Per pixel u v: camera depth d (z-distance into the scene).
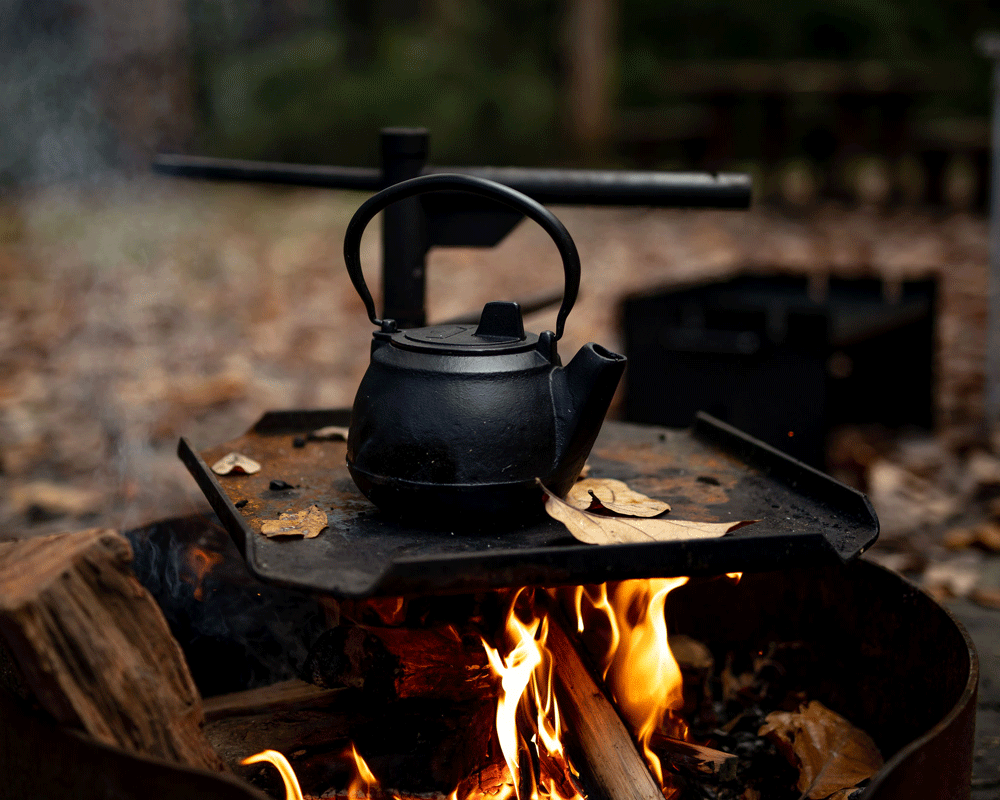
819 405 2.61
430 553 1.23
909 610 1.54
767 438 2.70
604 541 1.21
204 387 3.84
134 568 1.85
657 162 9.32
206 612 1.87
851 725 1.64
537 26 11.79
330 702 1.62
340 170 1.97
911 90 8.39
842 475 3.10
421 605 1.46
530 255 6.63
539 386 1.28
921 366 3.54
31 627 1.05
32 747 1.15
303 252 6.61
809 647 1.78
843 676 1.71
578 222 7.89
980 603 2.29
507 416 1.25
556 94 11.04
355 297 5.43
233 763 1.48
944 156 8.37
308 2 11.48
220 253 6.48
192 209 8.13
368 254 6.53
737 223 7.91
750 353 2.70
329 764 1.43
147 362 4.18
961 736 1.21
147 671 1.16
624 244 7.00
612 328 4.79
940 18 12.87
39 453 3.16
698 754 1.57
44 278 5.57
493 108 10.03
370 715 1.53
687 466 1.66
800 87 8.73
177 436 3.33
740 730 1.77
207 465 1.56
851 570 1.67
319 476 1.57
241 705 1.63
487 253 6.72
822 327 2.58
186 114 9.07
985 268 6.10
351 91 9.64
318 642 1.50
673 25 12.97
